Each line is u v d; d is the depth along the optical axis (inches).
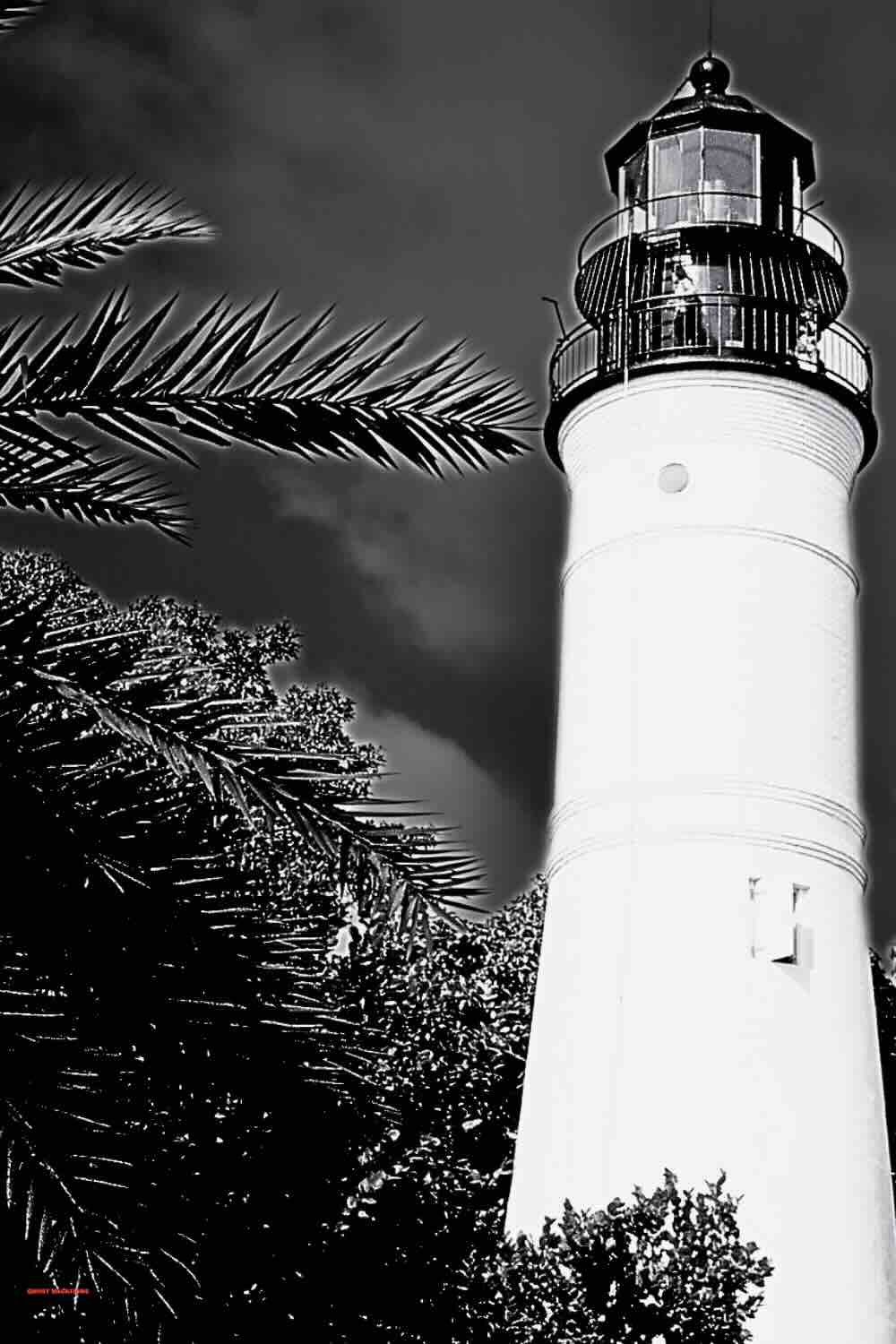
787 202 986.7
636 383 943.7
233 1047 334.0
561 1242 671.8
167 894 326.0
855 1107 855.7
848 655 927.0
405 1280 420.5
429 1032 925.8
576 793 907.4
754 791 876.6
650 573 916.0
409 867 341.1
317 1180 373.4
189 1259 319.0
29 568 914.1
